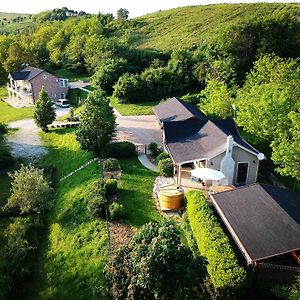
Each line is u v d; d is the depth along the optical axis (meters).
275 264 17.83
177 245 15.00
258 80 41.47
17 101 76.56
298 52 67.25
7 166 40.94
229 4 131.88
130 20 138.50
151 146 37.56
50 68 103.69
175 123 35.19
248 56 68.50
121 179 31.61
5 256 22.95
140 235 15.98
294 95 34.59
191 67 69.69
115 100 66.50
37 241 26.11
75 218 27.61
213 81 47.53
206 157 28.59
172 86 67.31
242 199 22.09
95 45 93.38
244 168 30.41
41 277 22.41
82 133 37.09
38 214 29.47
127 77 66.56
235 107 39.69
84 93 75.00
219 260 17.88
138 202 27.59
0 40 100.62
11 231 26.58
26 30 169.12
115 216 25.33
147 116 54.53
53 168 39.88
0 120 60.81
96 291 18.84
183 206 26.44
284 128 30.14
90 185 31.06
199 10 133.38
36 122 51.22
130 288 14.38
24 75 76.44
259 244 18.30
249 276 17.81
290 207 20.97
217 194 23.50
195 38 103.88
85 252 23.20
